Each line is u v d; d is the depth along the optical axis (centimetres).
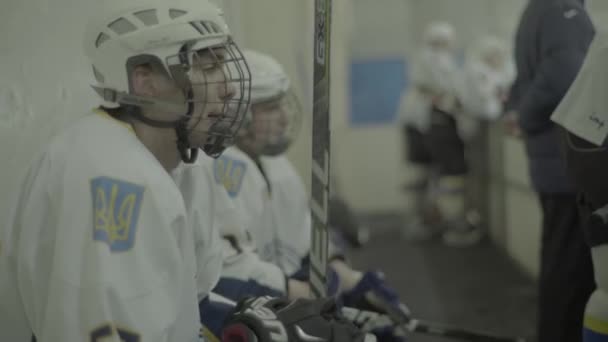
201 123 120
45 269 112
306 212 208
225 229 168
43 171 114
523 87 237
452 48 644
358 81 649
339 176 563
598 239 146
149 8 117
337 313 127
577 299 207
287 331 117
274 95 183
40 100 161
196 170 138
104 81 119
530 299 363
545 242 218
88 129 115
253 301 125
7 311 121
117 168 110
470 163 552
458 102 507
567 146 151
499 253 474
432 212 543
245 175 184
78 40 174
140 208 109
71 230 107
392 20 642
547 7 218
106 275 104
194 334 121
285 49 334
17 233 119
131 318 105
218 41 119
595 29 220
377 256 485
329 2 146
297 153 331
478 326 322
